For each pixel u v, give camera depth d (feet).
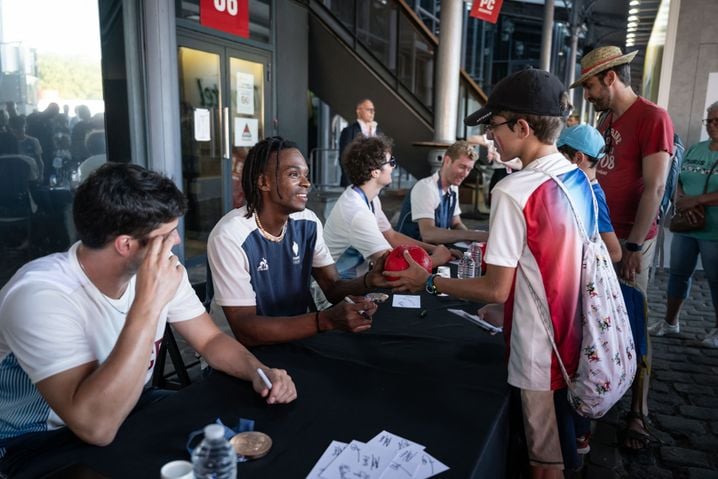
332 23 25.61
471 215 29.55
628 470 7.80
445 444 3.97
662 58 18.04
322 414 4.41
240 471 3.59
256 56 20.77
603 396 4.87
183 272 4.46
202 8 17.01
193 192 18.30
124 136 14.88
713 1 16.40
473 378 5.15
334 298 7.38
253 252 6.42
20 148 11.19
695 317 14.60
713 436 8.75
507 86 4.96
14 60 10.93
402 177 42.50
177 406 4.53
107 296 4.51
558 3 52.65
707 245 12.02
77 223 4.17
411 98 25.23
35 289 4.19
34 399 4.38
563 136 7.07
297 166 6.29
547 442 4.99
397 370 5.31
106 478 3.55
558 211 4.66
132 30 14.49
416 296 7.97
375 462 3.71
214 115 18.89
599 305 4.81
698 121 17.16
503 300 4.92
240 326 6.16
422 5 44.55
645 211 8.22
